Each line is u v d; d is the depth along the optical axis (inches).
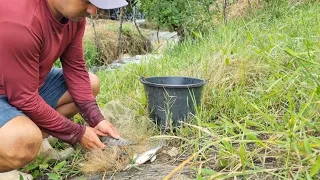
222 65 123.4
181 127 99.1
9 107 79.0
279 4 245.1
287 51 82.7
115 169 88.2
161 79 111.6
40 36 76.8
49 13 77.1
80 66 95.3
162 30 329.1
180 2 256.2
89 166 89.0
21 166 79.2
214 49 144.4
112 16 371.2
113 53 300.2
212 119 107.0
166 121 101.7
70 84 95.4
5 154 76.5
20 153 76.9
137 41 315.9
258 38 146.5
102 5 74.0
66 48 91.7
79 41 93.0
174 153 93.1
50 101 97.7
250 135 72.8
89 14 77.7
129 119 102.9
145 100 114.2
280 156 74.1
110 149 89.8
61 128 84.4
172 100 100.3
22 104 79.4
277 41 140.3
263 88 114.0
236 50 132.8
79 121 111.3
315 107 84.4
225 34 167.9
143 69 158.9
